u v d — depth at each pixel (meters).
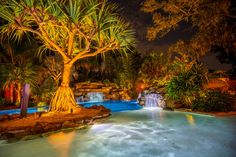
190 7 12.10
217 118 8.62
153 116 9.94
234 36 11.91
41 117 7.96
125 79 20.80
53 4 7.80
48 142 5.88
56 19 7.60
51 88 16.86
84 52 8.71
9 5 7.36
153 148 5.34
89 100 19.30
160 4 12.74
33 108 14.23
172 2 12.32
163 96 13.01
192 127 7.44
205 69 11.68
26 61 16.42
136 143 5.75
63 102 8.91
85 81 23.62
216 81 12.81
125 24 9.26
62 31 9.33
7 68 14.63
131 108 14.60
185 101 11.27
